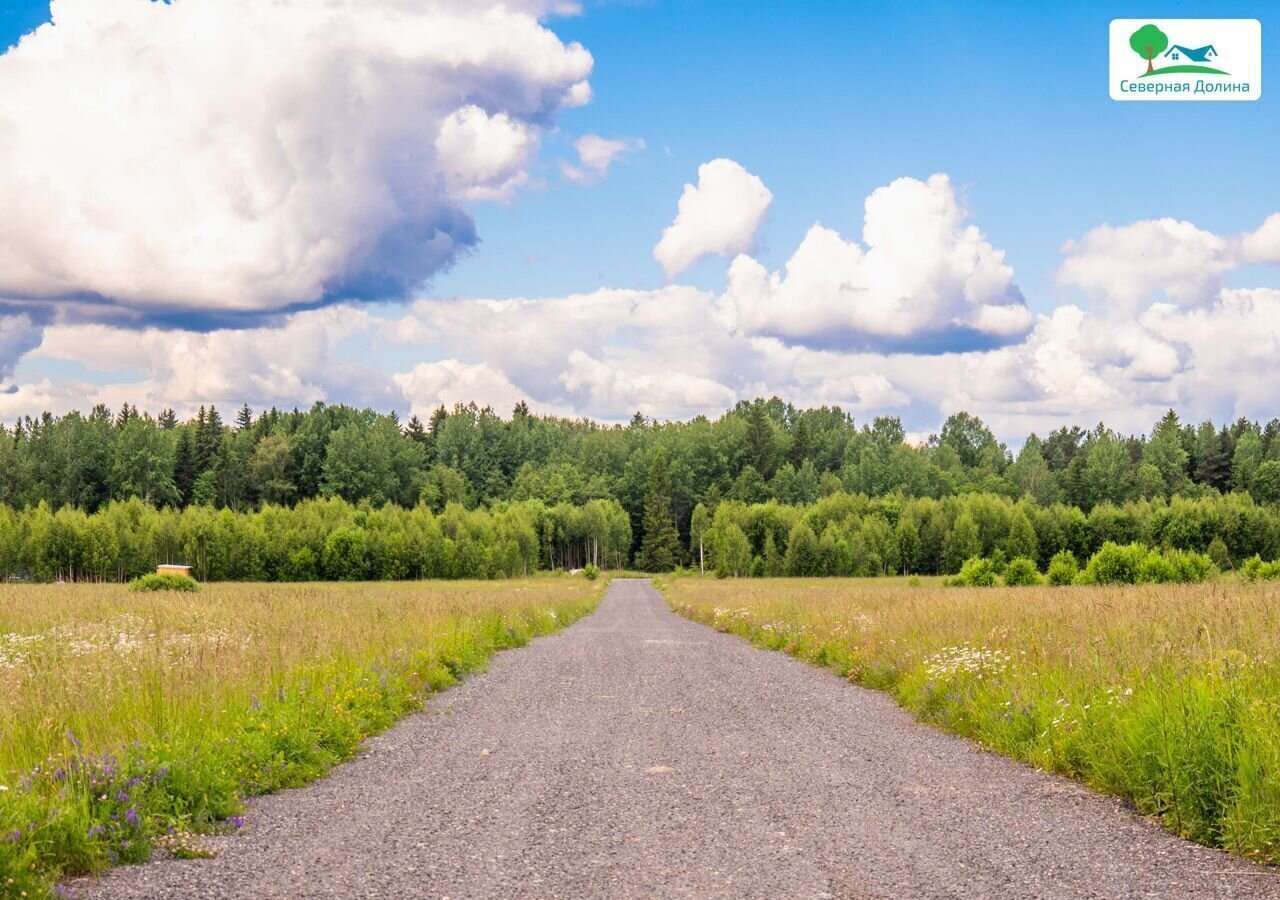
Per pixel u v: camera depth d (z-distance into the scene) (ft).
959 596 86.48
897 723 37.40
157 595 106.32
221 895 17.13
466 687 48.26
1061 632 45.06
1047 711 31.17
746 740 33.37
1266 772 20.62
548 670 56.18
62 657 39.99
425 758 30.25
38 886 16.69
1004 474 556.92
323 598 99.40
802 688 48.21
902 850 20.03
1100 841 20.79
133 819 20.01
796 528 336.90
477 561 338.75
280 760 27.02
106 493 440.04
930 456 579.48
